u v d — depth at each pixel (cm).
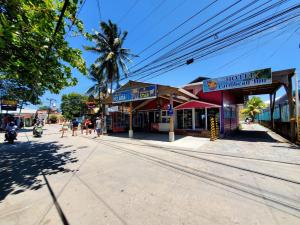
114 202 385
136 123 2103
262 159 715
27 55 510
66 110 4662
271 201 377
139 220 317
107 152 912
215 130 1376
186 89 1744
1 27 338
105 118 1889
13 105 2750
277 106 1891
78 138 1571
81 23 577
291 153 809
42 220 326
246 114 4212
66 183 501
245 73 1190
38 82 631
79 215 338
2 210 365
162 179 513
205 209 349
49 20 445
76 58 597
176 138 1348
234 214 330
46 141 1398
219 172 566
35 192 447
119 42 2316
